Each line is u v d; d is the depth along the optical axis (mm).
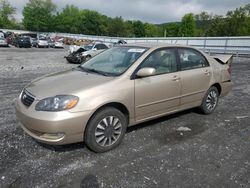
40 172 3336
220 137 4605
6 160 3582
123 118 4055
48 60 19062
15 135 4367
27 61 17609
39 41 37062
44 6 91125
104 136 3869
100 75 4184
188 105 5188
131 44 5055
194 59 5305
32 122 3510
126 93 3986
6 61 16906
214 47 27359
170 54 4828
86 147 4031
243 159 3824
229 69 6188
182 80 4871
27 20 89938
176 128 4945
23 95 3945
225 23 62625
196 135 4660
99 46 18047
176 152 3982
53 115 3422
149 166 3557
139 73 4109
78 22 98375
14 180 3150
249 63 17516
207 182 3225
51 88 3752
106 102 3742
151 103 4402
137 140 4363
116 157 3785
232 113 6000
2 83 8805
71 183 3137
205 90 5477
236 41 24750
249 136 4691
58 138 3508
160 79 4480
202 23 92188
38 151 3861
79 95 3568
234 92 8195
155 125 5051
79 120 3533
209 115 5789
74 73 4441
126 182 3186
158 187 3105
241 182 3242
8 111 5582
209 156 3885
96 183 3150
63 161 3619
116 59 4625
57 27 94438
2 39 33719
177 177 3314
